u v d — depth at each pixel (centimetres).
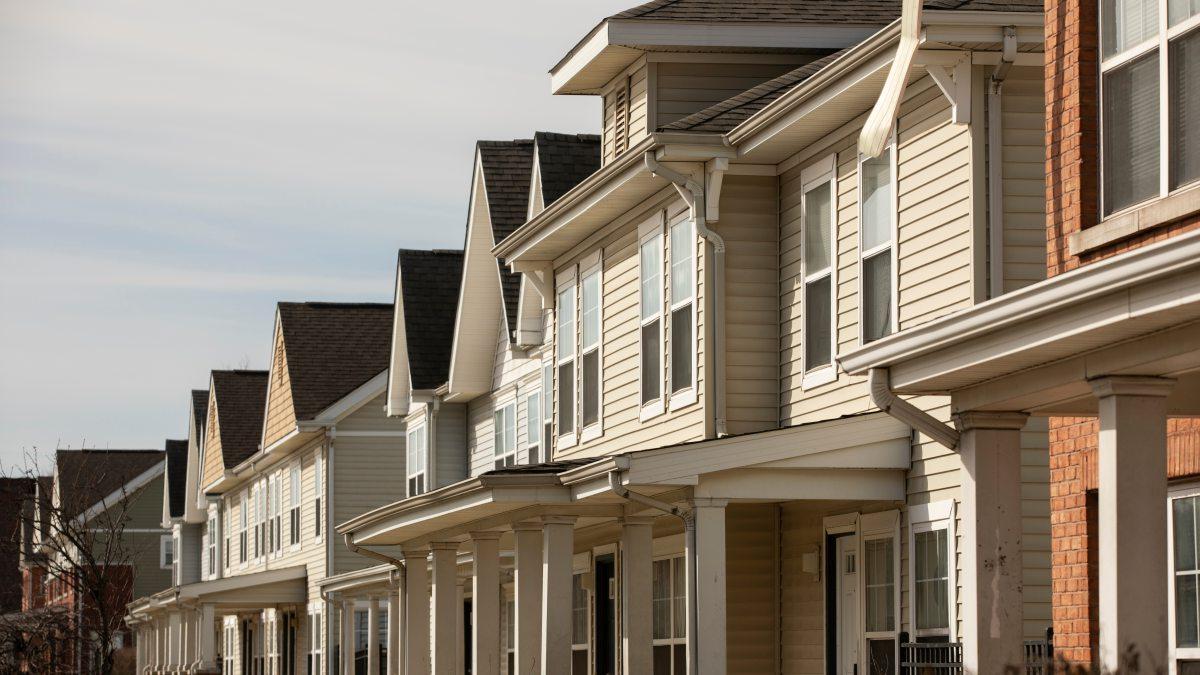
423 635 2481
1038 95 1491
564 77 2312
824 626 1767
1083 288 872
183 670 4391
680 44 2112
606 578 2428
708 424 1847
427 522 2156
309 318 4459
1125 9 1135
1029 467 1484
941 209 1530
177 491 6738
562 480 1784
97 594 4084
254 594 4347
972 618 1062
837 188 1744
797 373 1820
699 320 1900
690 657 1577
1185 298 818
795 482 1586
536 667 1950
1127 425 928
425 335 3488
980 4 1426
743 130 1806
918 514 1574
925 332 1023
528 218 2873
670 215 2012
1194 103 1055
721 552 1566
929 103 1555
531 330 2861
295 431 4175
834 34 2130
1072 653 1215
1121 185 1132
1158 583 916
